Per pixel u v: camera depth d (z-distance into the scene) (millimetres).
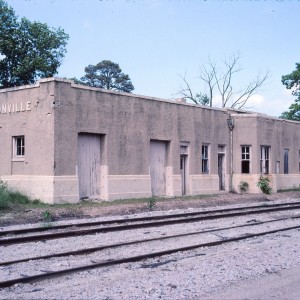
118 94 22281
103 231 13258
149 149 23797
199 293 7289
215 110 28250
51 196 19250
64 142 19734
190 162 26344
